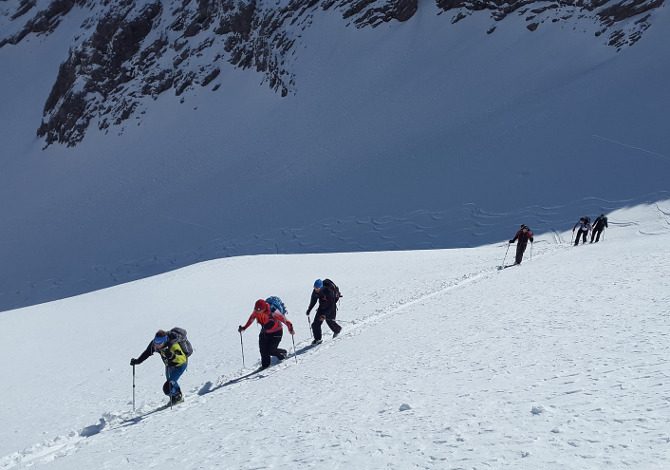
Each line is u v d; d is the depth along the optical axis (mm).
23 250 89500
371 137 90500
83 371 16281
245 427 6836
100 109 125562
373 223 67812
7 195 113938
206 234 77000
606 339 7402
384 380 7660
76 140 122938
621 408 4578
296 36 121688
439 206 67250
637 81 80250
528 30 103125
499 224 60344
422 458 4328
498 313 11469
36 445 9562
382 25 118375
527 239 22312
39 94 141250
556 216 58219
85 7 157875
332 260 29453
